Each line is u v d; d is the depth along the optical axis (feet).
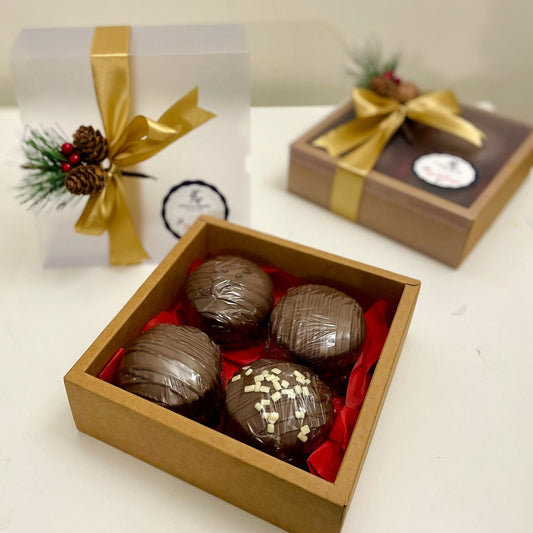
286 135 2.11
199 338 1.26
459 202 1.60
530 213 1.85
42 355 1.43
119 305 1.55
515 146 1.82
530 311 1.57
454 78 2.34
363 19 2.13
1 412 1.32
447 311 1.57
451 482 1.24
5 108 2.14
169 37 1.54
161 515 1.17
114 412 1.13
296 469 1.02
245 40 1.54
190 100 1.50
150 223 1.67
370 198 1.71
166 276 1.36
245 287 1.37
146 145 1.48
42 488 1.20
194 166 1.61
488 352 1.48
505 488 1.23
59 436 1.28
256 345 1.42
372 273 1.37
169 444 1.12
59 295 1.57
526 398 1.39
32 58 1.44
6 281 1.60
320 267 1.44
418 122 1.90
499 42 2.22
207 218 1.49
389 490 1.22
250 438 1.15
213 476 1.13
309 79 2.28
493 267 1.68
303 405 1.17
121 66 1.46
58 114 1.52
